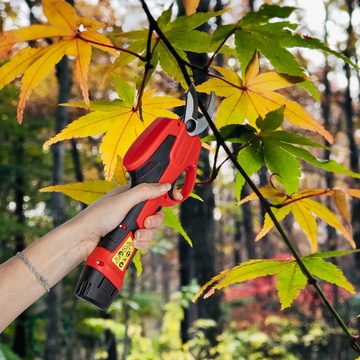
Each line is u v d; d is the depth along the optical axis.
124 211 1.00
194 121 0.97
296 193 0.95
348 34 11.73
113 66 0.92
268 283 8.78
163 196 1.01
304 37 0.81
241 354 6.57
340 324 0.81
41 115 10.91
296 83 0.91
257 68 0.93
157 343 6.79
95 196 1.05
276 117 0.88
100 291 0.99
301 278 0.91
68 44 0.77
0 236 10.90
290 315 8.33
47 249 1.03
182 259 7.05
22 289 1.02
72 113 7.49
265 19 0.77
